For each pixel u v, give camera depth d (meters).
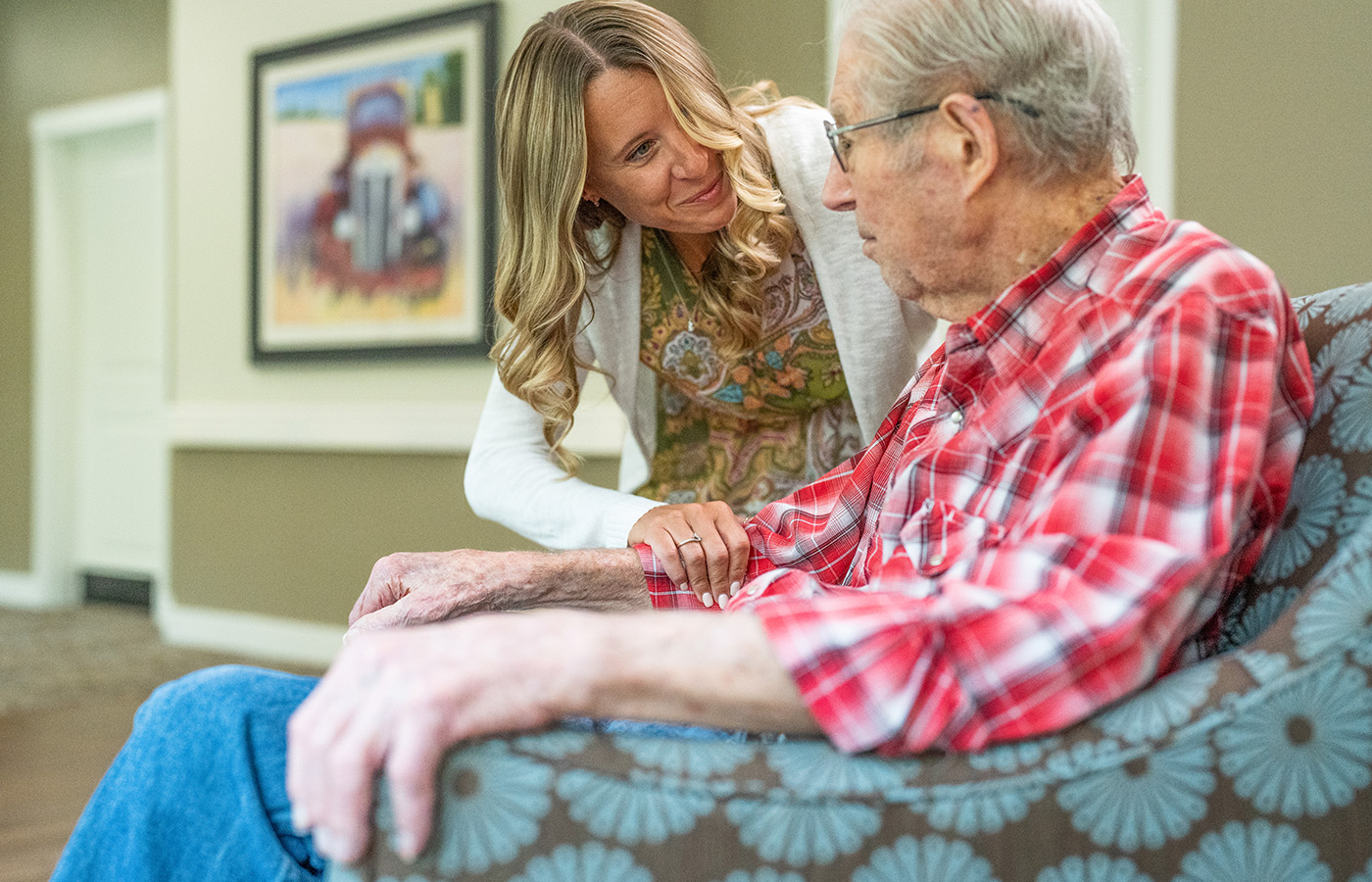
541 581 1.07
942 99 0.79
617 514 1.23
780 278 1.38
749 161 1.28
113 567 5.72
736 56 3.46
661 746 0.64
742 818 0.61
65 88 5.64
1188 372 0.68
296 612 4.38
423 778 0.60
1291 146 2.81
